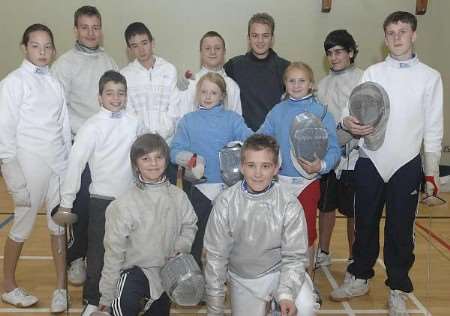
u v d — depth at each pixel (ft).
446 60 19.20
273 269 7.04
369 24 18.86
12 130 8.37
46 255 11.64
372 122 8.29
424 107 8.53
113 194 8.48
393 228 8.73
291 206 6.71
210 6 18.78
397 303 8.82
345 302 9.55
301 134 8.13
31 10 18.75
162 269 6.85
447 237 13.30
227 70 10.84
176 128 9.87
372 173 8.84
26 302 9.00
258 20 10.32
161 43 18.98
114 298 6.89
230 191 6.89
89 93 10.29
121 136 8.53
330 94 10.72
